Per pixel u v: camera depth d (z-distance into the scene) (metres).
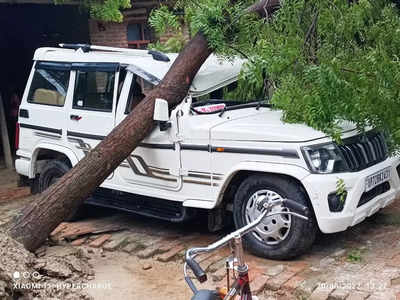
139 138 5.61
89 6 9.41
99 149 5.55
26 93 7.21
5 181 9.39
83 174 5.50
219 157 5.30
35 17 12.23
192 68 5.80
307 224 4.95
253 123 5.40
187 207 5.66
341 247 5.45
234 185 5.49
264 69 5.48
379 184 5.41
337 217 4.88
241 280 3.07
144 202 6.12
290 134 4.97
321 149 4.93
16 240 5.30
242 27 5.75
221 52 5.84
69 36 11.74
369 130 5.63
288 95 5.24
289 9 5.48
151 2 10.96
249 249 5.31
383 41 5.39
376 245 5.45
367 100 5.08
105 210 7.26
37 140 6.98
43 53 7.14
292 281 4.72
